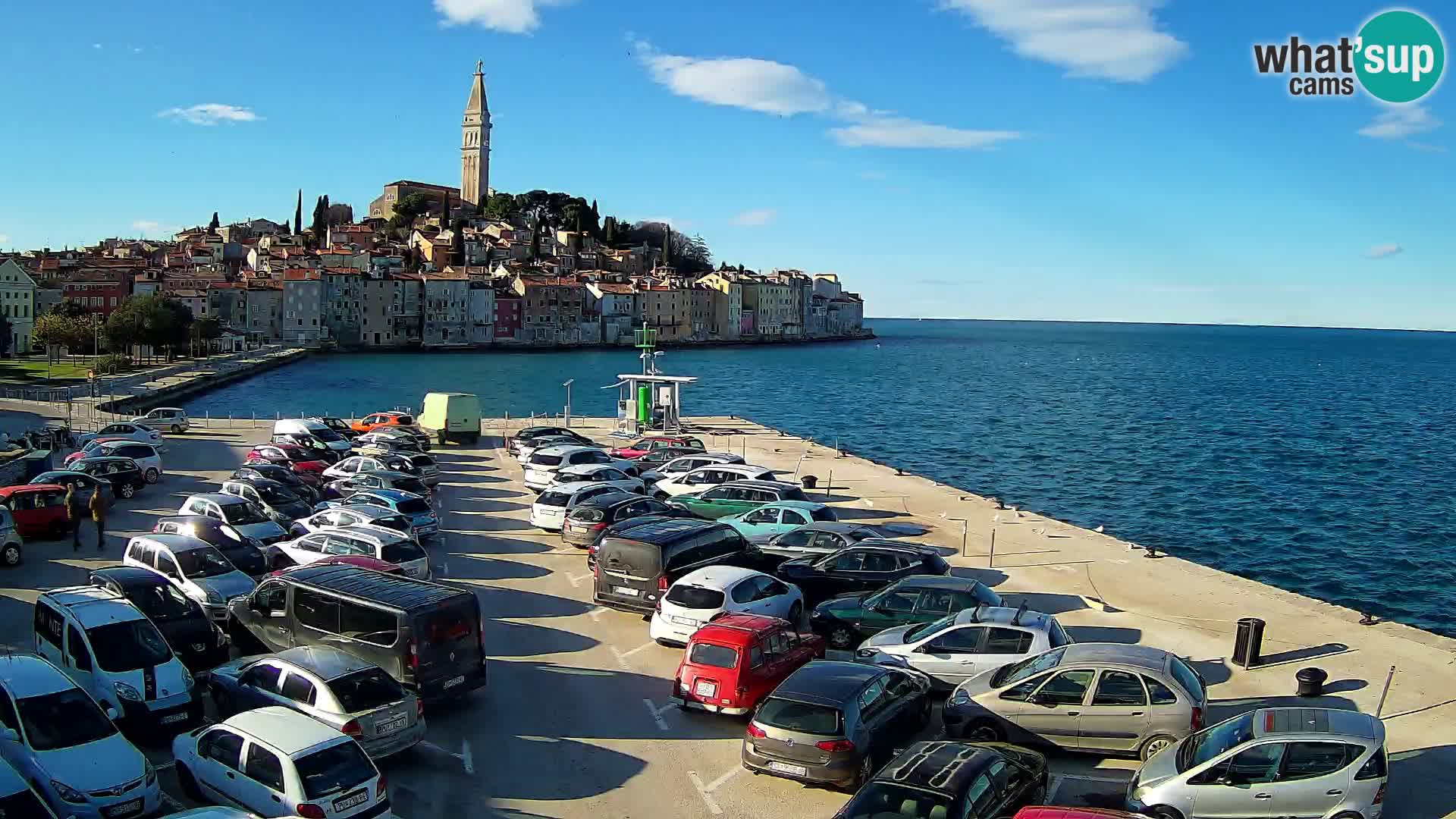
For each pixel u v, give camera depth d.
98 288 188.88
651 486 41.53
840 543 28.42
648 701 19.78
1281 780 14.10
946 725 17.64
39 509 31.70
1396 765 16.72
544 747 17.58
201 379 125.12
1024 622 20.11
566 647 23.00
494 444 61.38
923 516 38.91
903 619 22.38
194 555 23.67
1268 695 20.03
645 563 24.45
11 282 160.00
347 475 39.84
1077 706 16.84
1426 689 20.27
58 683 15.37
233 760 14.34
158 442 53.16
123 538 32.28
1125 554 32.50
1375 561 48.81
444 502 41.47
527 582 28.59
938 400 137.50
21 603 24.70
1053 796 15.51
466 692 18.88
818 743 15.63
